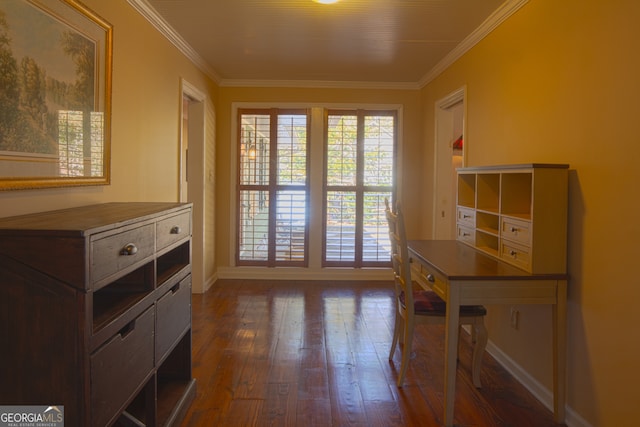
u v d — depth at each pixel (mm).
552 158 2363
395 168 5145
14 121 1657
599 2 1981
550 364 2354
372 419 2219
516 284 2133
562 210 2168
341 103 5086
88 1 2217
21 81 1690
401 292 2928
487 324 3135
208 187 4699
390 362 2924
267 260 5191
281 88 5062
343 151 5109
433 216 4555
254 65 4418
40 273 1276
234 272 5191
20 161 1697
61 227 1329
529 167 2172
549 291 2148
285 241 5164
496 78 3064
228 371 2744
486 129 3230
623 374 1831
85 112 2156
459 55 3801
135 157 2811
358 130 5094
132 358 1597
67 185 2014
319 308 4094
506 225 2430
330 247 5168
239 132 5105
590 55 2049
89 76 2188
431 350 3141
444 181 4488
